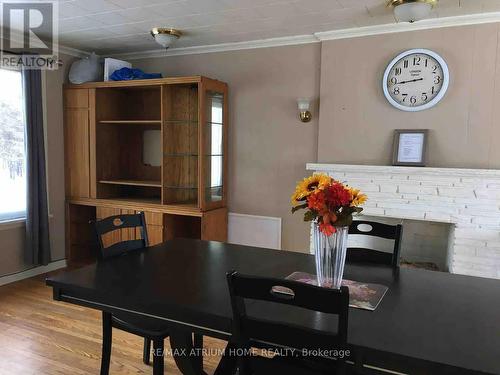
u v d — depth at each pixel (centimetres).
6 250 386
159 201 421
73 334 287
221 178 410
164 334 197
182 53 425
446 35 317
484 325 139
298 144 383
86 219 466
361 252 231
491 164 314
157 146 455
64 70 431
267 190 400
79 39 389
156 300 159
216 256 225
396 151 336
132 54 445
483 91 311
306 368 140
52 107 421
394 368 122
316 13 304
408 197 331
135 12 306
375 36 340
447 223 347
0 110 375
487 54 307
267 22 328
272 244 400
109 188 447
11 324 301
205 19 321
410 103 331
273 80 388
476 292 171
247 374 144
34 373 237
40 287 379
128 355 259
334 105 360
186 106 410
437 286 179
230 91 407
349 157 358
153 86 405
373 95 345
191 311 150
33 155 390
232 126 409
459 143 321
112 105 444
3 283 383
